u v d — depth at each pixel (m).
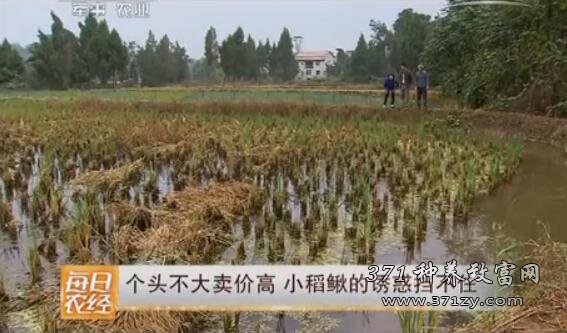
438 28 25.34
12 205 9.16
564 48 17.61
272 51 68.56
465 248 7.42
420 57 28.17
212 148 13.00
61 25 57.12
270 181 10.35
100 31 56.12
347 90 34.34
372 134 14.88
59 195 8.73
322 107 20.47
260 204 8.73
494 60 19.45
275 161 11.34
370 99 24.00
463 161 12.14
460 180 10.30
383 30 61.53
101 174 9.89
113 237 6.93
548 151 14.91
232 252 7.14
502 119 18.11
